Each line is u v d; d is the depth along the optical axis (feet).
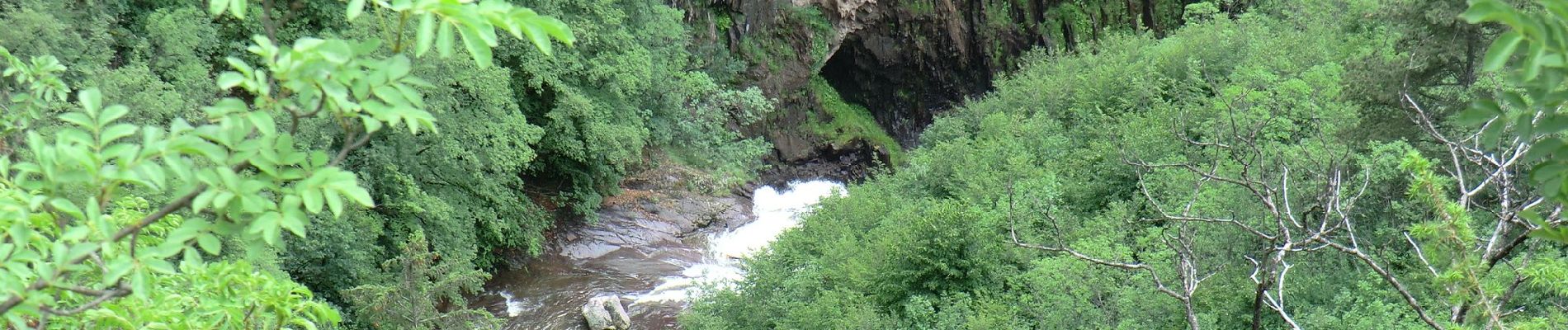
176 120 11.17
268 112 11.48
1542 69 7.58
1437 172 51.06
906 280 64.08
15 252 12.09
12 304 11.35
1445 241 16.67
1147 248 58.39
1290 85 74.02
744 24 139.33
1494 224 35.40
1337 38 95.25
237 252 46.57
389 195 82.84
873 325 60.23
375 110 10.48
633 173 117.91
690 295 80.38
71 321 15.40
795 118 148.15
